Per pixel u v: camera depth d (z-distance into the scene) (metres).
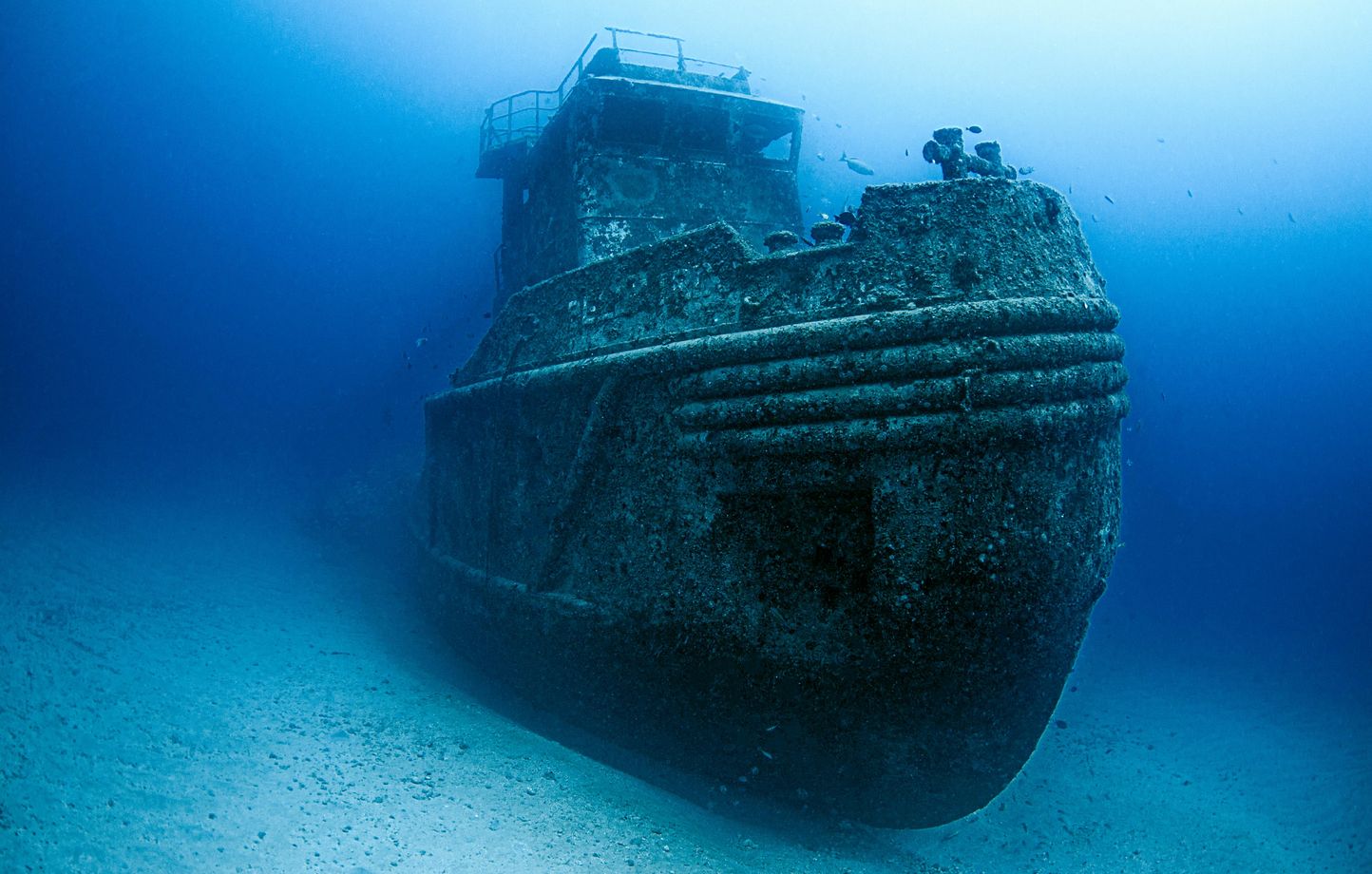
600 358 6.64
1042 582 5.17
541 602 7.16
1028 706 5.61
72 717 5.56
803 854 5.68
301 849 4.59
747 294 5.79
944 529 5.03
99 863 4.03
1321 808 8.62
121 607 8.80
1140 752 10.23
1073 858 7.20
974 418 4.93
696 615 5.85
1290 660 14.80
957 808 5.98
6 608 7.64
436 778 5.78
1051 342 5.12
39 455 20.31
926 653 5.23
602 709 6.84
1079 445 5.29
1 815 4.15
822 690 5.51
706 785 6.46
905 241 5.32
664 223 8.88
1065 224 5.73
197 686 6.84
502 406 8.13
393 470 16.33
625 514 6.41
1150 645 15.97
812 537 5.42
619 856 5.00
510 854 4.85
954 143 5.93
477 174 12.27
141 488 17.78
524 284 10.70
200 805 4.88
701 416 5.68
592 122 8.64
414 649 9.44
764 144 10.38
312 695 7.14
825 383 5.19
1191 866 7.23
